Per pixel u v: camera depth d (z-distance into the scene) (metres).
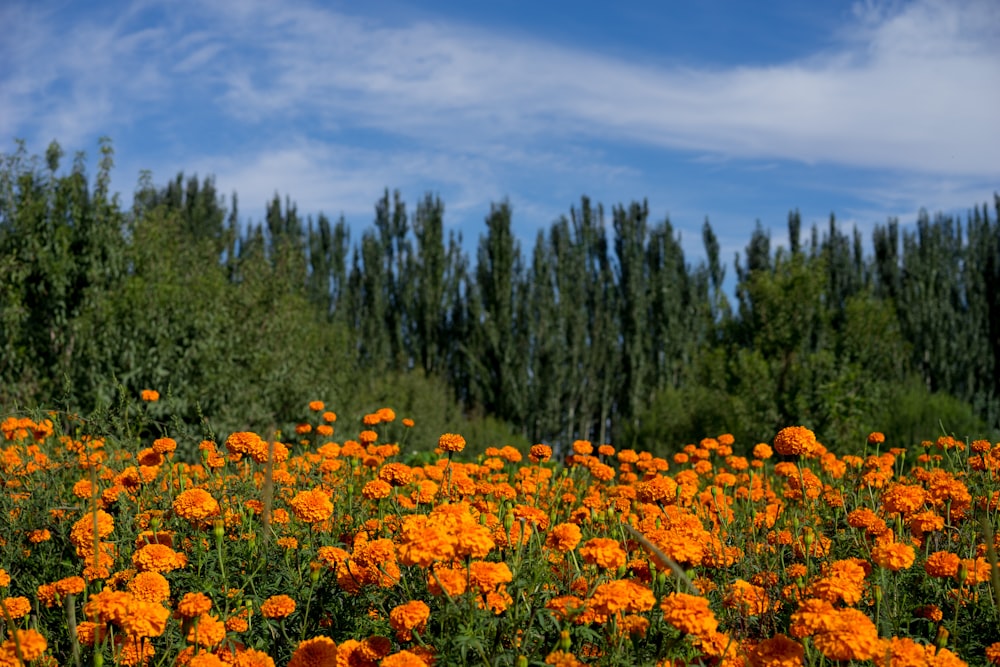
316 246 40.41
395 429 19.30
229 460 4.30
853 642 2.21
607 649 2.53
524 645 2.50
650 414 27.53
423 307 37.00
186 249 16.48
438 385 29.27
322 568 3.26
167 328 12.52
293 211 40.78
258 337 15.40
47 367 12.42
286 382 14.88
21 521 4.18
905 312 36.66
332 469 4.90
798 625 2.46
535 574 2.86
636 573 2.98
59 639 3.19
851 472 5.52
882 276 40.12
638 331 34.59
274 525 3.92
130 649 2.69
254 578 3.41
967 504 3.87
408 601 2.87
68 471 4.97
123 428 5.00
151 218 15.38
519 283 35.53
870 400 18.86
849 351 19.42
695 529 3.25
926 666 2.34
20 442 5.53
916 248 38.34
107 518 3.53
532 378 34.25
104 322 12.28
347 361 21.42
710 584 3.07
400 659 2.29
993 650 2.65
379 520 3.88
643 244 36.38
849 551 3.79
